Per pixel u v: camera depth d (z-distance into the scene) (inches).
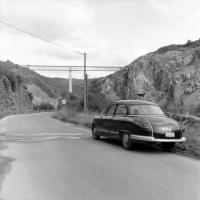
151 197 226.4
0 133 643.5
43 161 350.9
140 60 2736.2
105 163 339.6
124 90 2610.7
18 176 286.5
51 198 225.6
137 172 299.6
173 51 2723.9
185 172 300.2
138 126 408.8
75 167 320.8
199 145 427.5
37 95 3978.8
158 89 2463.1
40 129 746.8
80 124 915.4
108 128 485.1
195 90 2106.3
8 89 2721.5
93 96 1616.6
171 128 406.6
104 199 222.5
